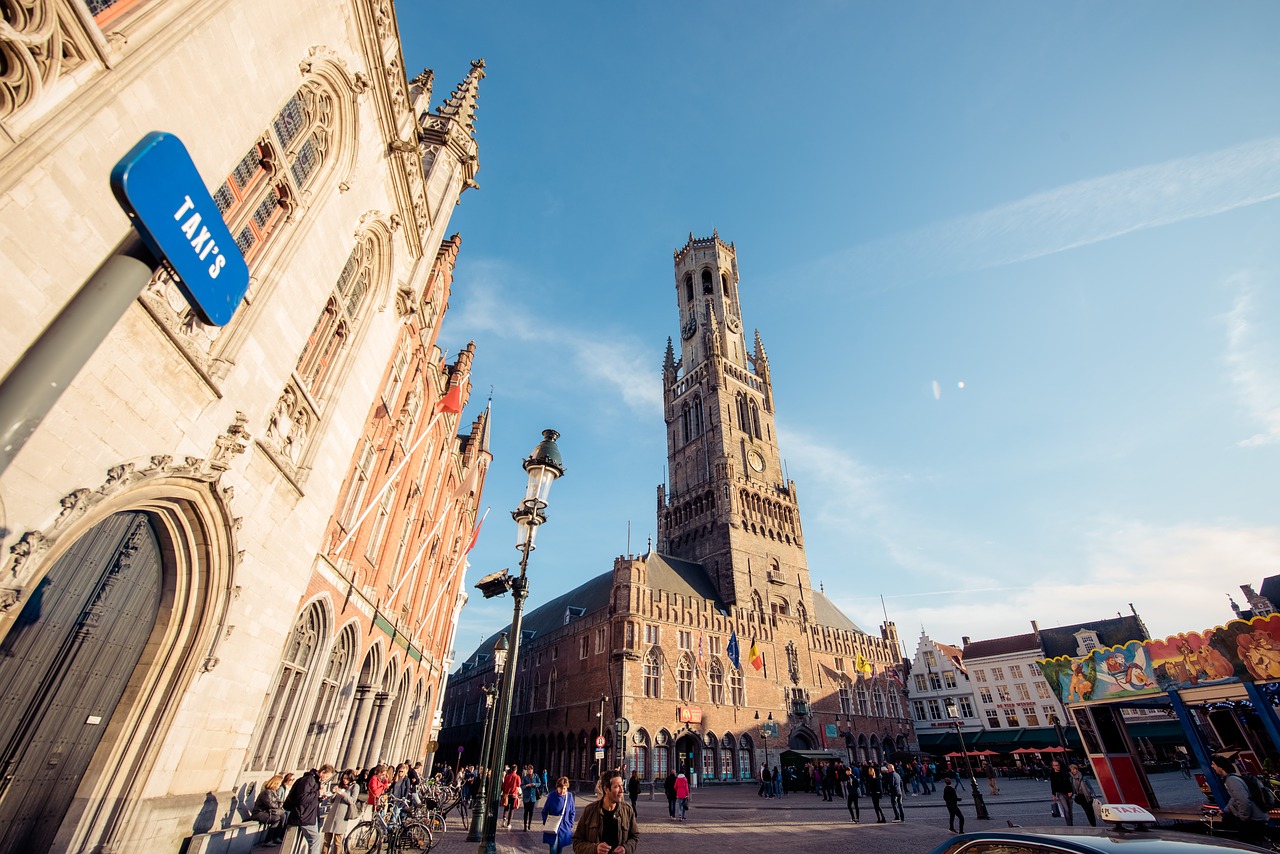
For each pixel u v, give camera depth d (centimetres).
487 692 2894
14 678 755
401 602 2445
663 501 8175
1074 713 2202
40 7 573
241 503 1098
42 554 659
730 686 5534
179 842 998
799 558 7212
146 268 420
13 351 595
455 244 2830
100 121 658
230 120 886
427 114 2464
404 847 1402
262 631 1241
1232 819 1377
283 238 1145
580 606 6488
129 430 786
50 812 801
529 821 2175
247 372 1054
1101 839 488
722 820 2512
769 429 8300
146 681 922
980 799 2347
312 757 1678
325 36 1152
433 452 2897
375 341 1747
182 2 748
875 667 7338
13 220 582
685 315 9775
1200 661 1798
